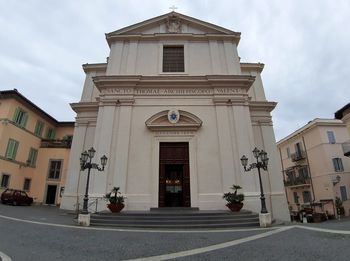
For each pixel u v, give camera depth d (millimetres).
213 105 16188
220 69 17641
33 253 5746
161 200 14445
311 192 31953
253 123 18875
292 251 5891
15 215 12938
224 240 7438
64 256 5543
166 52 18391
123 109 15766
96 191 14000
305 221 25516
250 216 11547
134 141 15227
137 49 18062
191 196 14305
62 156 26500
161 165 15117
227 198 12836
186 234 8562
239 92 16359
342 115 20297
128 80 16172
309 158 32656
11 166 23016
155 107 16062
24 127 24734
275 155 17906
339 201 27703
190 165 14930
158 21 19062
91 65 21109
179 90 16453
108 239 7543
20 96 23562
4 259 5164
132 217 11094
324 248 6082
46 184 25797
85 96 20172
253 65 21531
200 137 15461
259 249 6191
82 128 18766
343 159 29719
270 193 16781
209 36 18406
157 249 6262
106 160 13234
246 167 14500
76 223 11023
